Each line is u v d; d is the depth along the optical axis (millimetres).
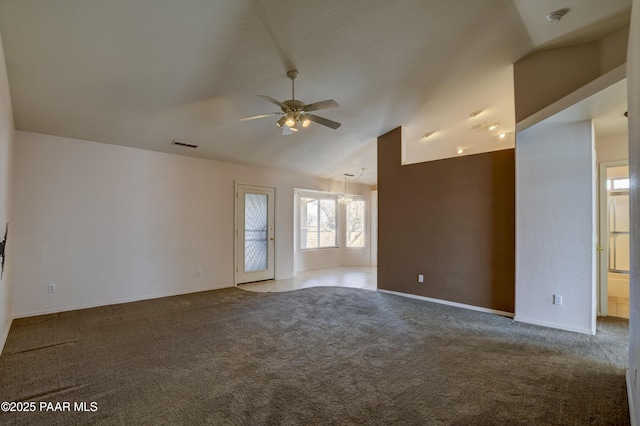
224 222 6008
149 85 3328
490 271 4375
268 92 3723
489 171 4418
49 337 3355
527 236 3807
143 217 4992
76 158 4410
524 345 3152
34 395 2254
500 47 3475
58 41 2588
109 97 3484
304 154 6082
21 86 3125
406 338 3381
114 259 4711
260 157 5949
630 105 1938
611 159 4090
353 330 3639
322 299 5098
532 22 3074
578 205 3500
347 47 3129
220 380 2477
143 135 4520
